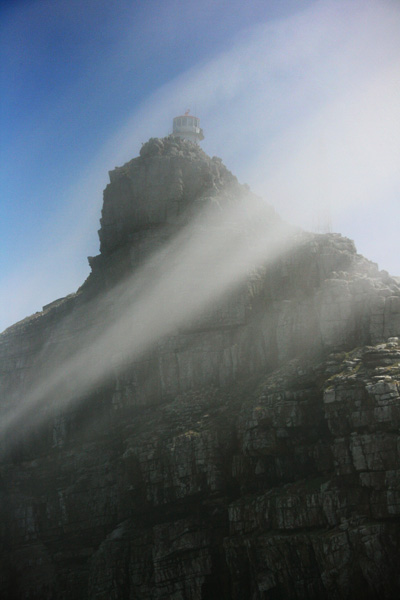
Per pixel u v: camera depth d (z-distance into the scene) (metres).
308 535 147.25
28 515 188.62
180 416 177.75
